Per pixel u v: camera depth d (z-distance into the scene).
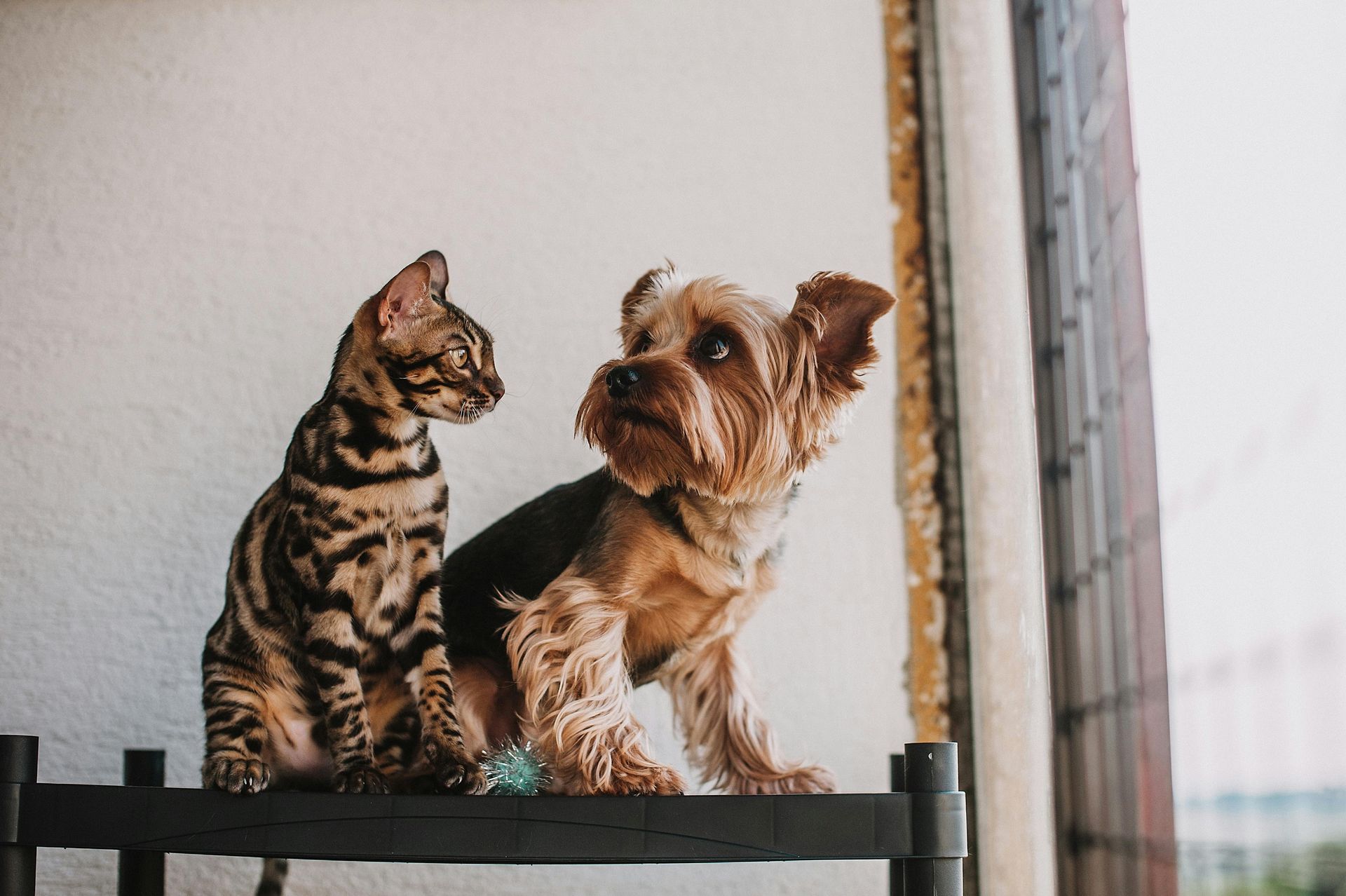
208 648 1.10
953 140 1.43
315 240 1.42
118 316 1.39
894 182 1.45
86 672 1.31
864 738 1.31
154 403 1.37
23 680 1.30
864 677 1.33
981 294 1.38
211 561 1.34
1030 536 1.33
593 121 1.45
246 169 1.43
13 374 1.37
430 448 1.11
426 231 1.42
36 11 1.46
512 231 1.42
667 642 1.20
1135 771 1.10
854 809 0.86
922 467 1.38
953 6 1.44
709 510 1.17
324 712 1.03
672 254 1.42
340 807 0.87
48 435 1.36
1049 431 1.35
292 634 1.07
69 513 1.34
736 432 1.14
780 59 1.47
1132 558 1.11
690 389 1.10
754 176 1.44
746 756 1.25
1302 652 0.80
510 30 1.47
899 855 0.86
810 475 1.36
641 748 1.14
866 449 1.38
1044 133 1.39
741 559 1.18
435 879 1.27
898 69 1.48
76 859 1.26
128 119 1.44
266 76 1.46
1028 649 1.30
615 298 1.40
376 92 1.45
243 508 1.35
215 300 1.40
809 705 1.31
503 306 1.39
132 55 1.46
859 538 1.36
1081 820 1.25
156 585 1.33
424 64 1.46
